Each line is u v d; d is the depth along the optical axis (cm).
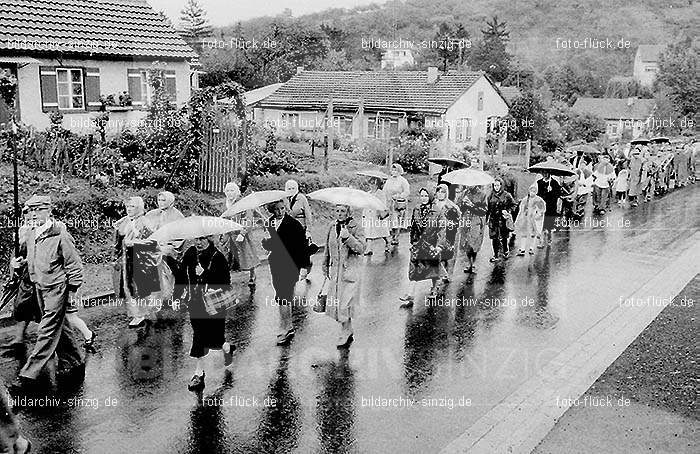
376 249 1584
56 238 834
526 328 1086
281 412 782
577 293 1286
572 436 750
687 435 757
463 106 3884
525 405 820
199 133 1770
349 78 4297
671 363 956
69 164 1627
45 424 734
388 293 1248
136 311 1021
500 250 1596
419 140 2941
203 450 696
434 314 1139
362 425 760
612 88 7144
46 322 833
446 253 1210
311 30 7400
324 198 976
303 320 1088
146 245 1009
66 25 2433
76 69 2373
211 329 834
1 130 1747
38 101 2278
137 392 816
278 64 6084
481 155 2842
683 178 2852
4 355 901
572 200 1983
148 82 2498
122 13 2653
